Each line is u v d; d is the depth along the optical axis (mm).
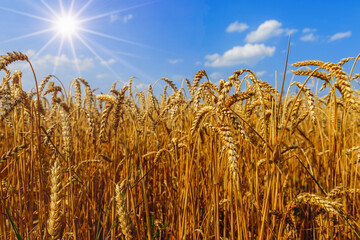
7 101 411
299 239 413
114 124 545
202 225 528
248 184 482
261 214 380
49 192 579
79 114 941
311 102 417
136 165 622
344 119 459
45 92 764
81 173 673
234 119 312
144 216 607
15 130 574
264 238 406
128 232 322
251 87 459
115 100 537
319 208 433
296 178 678
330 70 325
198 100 372
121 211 326
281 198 411
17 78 595
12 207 506
